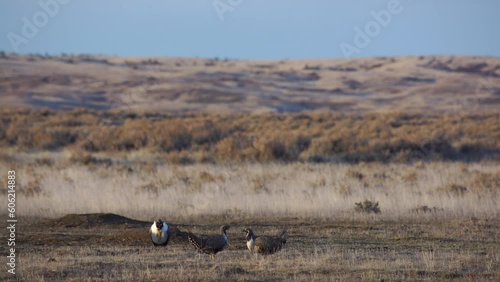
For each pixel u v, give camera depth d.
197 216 79.88
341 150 157.75
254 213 80.88
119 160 151.62
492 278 44.53
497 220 75.00
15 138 180.88
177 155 150.50
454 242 61.00
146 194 91.88
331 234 66.00
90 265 48.62
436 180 109.69
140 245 58.97
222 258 51.50
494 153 164.50
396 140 160.75
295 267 47.44
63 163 138.25
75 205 85.06
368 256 52.47
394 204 83.31
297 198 85.75
